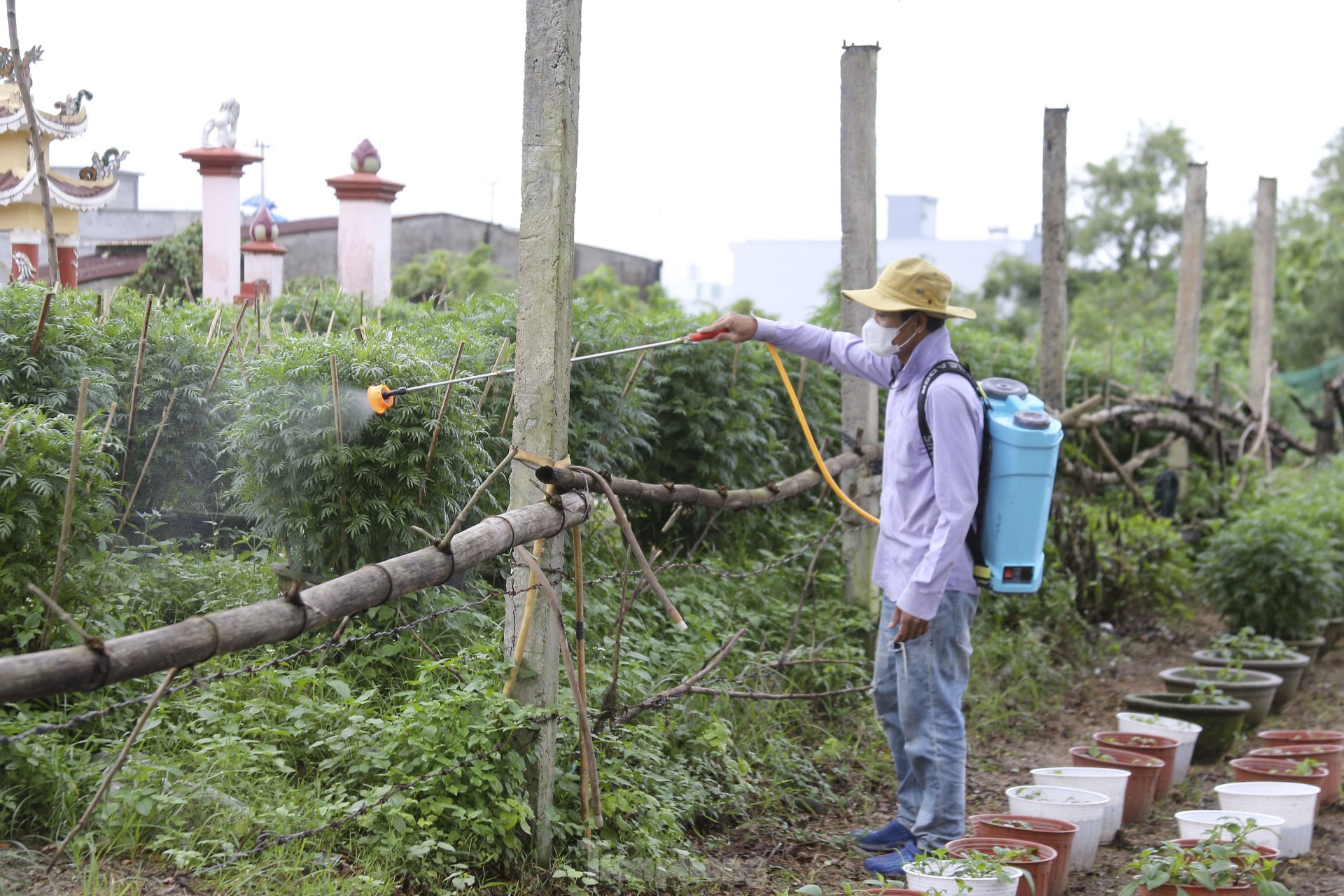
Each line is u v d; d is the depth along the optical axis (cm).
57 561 411
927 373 452
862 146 731
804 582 764
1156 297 3344
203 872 346
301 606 307
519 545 399
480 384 618
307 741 428
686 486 541
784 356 877
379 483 507
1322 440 1616
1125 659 888
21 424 418
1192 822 484
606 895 405
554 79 406
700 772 512
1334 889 472
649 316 835
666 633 619
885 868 453
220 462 607
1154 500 1217
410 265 1585
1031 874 416
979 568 454
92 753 404
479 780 389
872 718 639
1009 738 685
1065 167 996
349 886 350
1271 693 727
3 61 854
